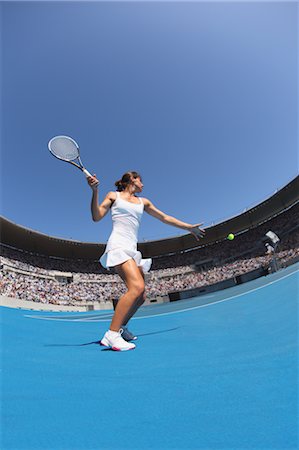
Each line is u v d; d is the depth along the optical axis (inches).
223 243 1892.2
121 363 104.1
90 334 223.8
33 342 163.2
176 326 232.1
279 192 1625.2
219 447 45.6
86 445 47.5
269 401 61.5
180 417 57.1
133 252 135.9
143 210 155.7
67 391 74.3
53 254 1865.2
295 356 94.6
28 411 61.6
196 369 90.7
